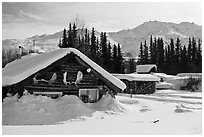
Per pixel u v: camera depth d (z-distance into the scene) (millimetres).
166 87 62250
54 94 17484
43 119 14977
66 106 16547
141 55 107188
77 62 18109
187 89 63906
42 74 16953
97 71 18375
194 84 63406
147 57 106438
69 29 51656
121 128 12969
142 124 14484
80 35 51719
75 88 18266
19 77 15391
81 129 12461
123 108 19203
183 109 21438
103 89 19234
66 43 58656
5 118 14594
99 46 82938
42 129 12281
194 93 52250
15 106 15367
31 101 15945
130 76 49375
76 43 51812
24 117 14789
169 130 12562
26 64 18719
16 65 21281
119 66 84250
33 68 15898
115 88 18781
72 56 17609
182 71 97438
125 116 17453
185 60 99062
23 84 15672
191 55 101500
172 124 14672
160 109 21422
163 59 105188
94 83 19047
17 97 15859
